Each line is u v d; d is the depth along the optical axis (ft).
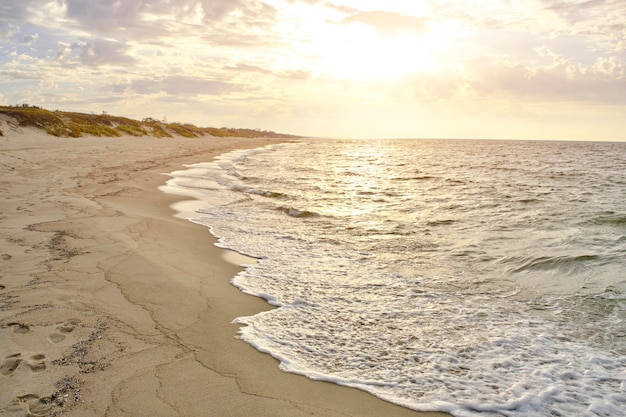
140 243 29.27
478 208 49.26
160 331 17.35
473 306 21.45
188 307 19.98
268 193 58.18
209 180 70.54
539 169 105.81
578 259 28.73
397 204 52.70
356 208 49.75
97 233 30.01
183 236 33.24
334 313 20.35
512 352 16.70
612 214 44.06
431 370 15.31
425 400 13.50
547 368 15.48
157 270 24.25
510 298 22.57
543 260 28.76
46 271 22.36
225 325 18.48
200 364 15.10
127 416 11.91
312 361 15.80
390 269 27.43
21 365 13.94
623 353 16.71
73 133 125.90
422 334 18.24
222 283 23.86
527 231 37.37
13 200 39.06
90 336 16.28
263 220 41.88
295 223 41.09
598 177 85.51
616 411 13.02
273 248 31.99
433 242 34.22
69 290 20.25
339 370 15.21
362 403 13.28
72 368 14.06
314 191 63.46
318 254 30.73
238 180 73.61
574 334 18.34
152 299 20.42
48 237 28.09
